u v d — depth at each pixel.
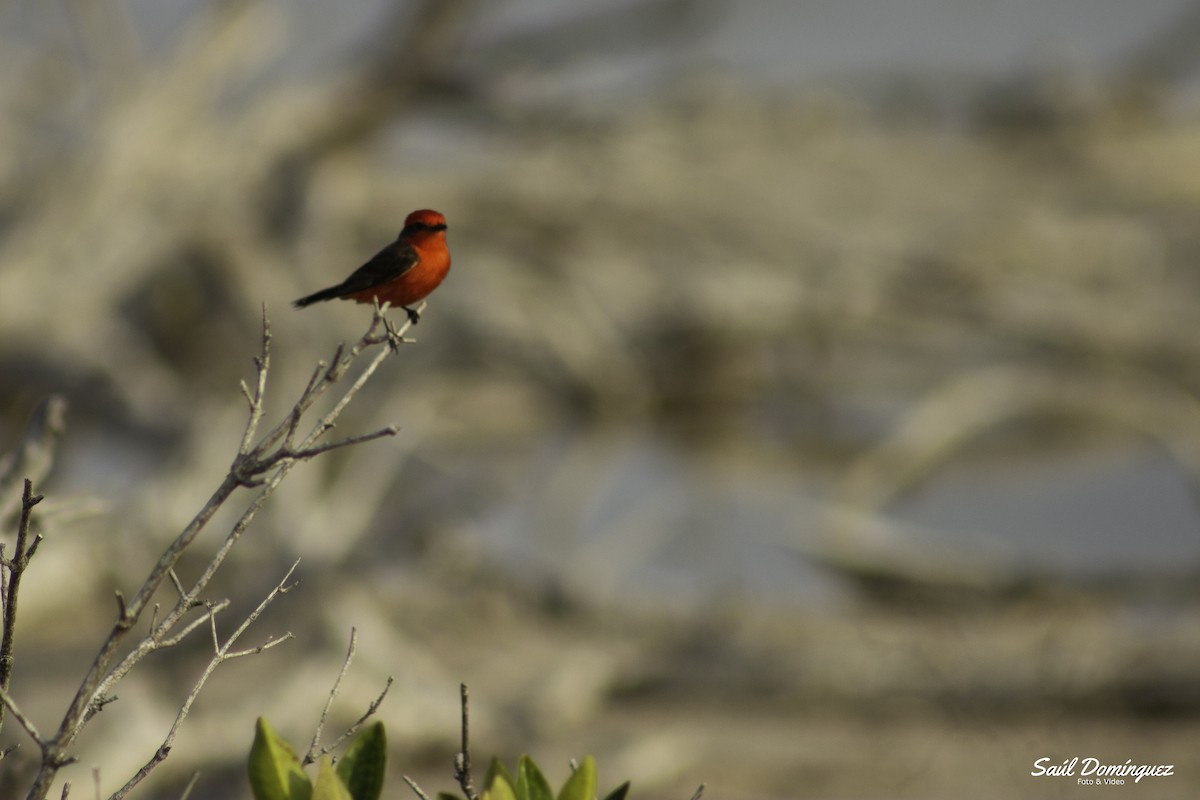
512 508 21.47
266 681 11.45
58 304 18.55
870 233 26.67
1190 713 12.80
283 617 12.25
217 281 19.42
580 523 21.80
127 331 19.73
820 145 29.53
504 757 12.00
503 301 23.17
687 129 27.25
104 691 2.93
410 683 12.09
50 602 13.76
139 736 10.32
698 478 23.91
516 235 24.55
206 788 10.55
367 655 11.99
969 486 24.50
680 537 21.11
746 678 13.74
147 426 18.05
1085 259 27.95
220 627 12.38
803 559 17.53
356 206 21.38
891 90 29.70
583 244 25.09
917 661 13.53
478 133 21.31
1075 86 31.00
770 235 26.02
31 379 18.45
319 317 19.36
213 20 19.80
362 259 22.17
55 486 16.56
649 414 27.62
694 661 13.97
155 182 19.25
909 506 22.84
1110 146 31.06
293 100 19.94
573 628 15.91
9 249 18.83
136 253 19.12
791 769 11.66
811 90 29.38
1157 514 22.38
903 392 28.84
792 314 25.97
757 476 25.55
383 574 14.43
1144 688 12.88
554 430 25.17
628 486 24.11
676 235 25.88
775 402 28.42
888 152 30.08
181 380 19.39
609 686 13.66
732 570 19.31
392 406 20.08
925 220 28.08
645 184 25.20
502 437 25.28
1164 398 23.02
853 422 28.44
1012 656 13.40
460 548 16.42
